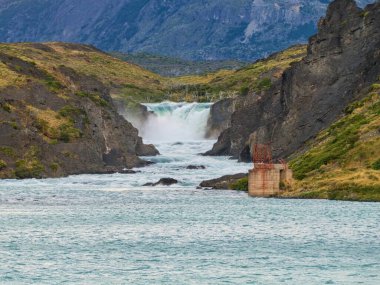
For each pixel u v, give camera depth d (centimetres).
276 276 14088
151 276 14062
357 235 17512
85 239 17412
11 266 14775
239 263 15050
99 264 14962
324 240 17038
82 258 15462
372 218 19450
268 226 18788
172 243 16938
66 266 14788
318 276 14075
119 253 15925
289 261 15200
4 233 18138
